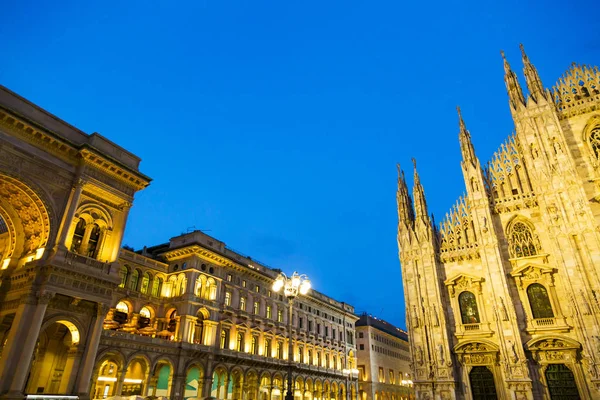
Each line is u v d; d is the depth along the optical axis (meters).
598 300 36.22
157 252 65.81
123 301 54.59
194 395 55.41
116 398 34.31
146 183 44.44
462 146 49.72
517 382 37.00
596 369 34.50
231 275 67.06
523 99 48.16
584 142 43.44
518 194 44.69
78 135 40.56
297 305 82.31
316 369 80.56
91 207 39.91
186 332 55.75
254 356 65.69
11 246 38.56
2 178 34.50
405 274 47.41
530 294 40.62
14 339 31.56
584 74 46.41
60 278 34.72
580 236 39.03
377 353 107.50
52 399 31.70
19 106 36.34
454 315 43.50
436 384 40.75
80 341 35.75
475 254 44.88
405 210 50.88
